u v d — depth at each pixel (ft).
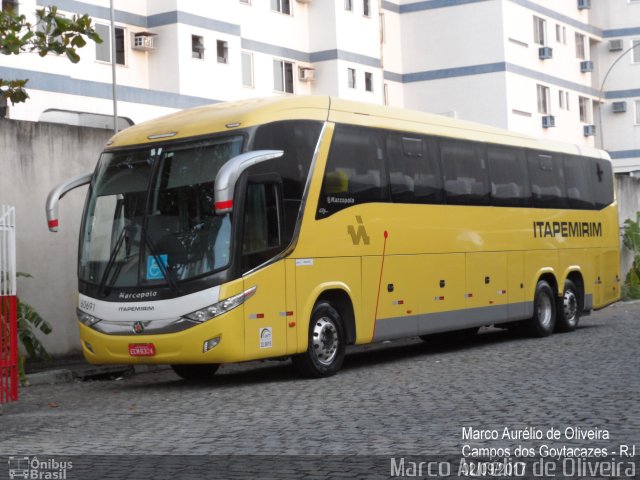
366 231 50.88
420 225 55.26
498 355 56.08
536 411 34.32
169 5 116.57
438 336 68.95
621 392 38.09
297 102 47.78
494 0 149.07
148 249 45.03
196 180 44.91
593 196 75.77
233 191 43.04
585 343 60.44
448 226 57.82
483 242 61.21
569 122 167.63
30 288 55.62
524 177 66.59
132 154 47.14
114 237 46.21
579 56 173.58
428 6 153.99
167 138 46.47
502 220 63.46
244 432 32.53
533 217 67.10
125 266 45.50
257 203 44.83
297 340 46.29
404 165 54.44
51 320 56.75
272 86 133.49
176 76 116.37
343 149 49.78
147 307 44.42
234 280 43.60
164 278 44.37
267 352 44.80
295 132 46.93
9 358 41.50
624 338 62.28
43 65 102.63
